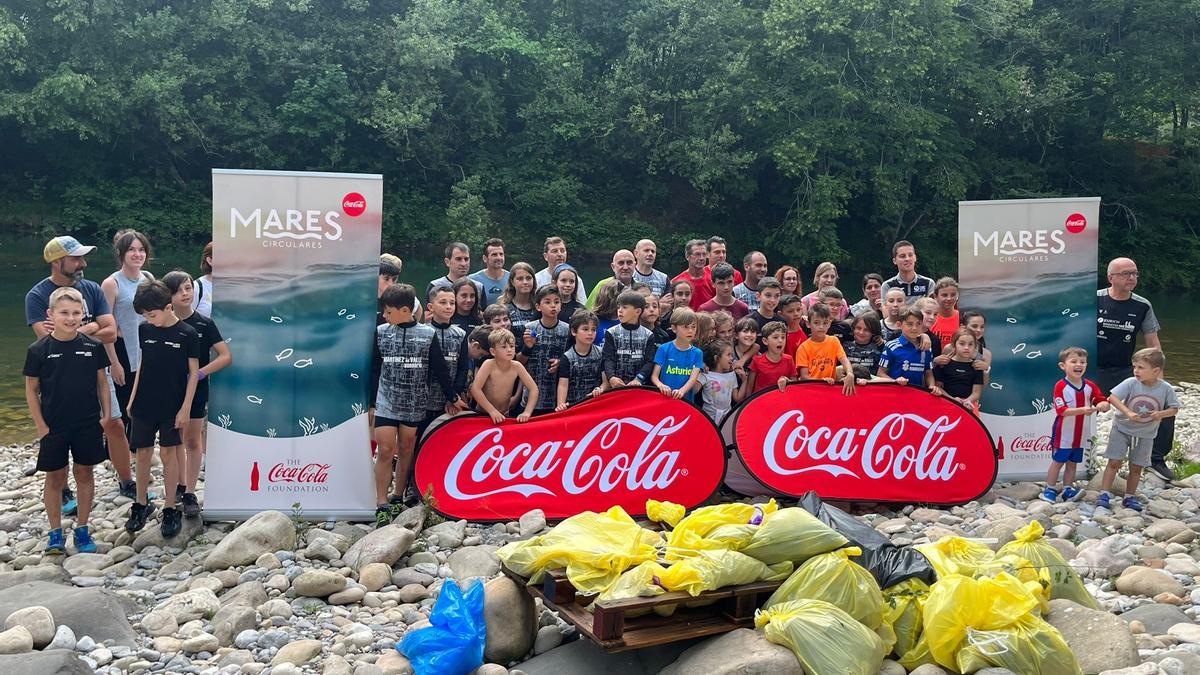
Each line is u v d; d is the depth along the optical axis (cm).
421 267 3275
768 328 827
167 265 3022
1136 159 3853
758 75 3195
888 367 862
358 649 522
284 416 734
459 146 3747
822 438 796
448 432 733
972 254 862
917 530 748
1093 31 3478
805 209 3272
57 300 645
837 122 3108
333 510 740
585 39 3928
